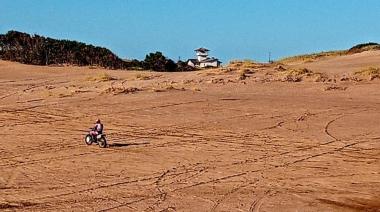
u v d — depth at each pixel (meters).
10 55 75.88
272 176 18.27
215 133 25.41
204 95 36.12
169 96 35.72
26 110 32.88
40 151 22.36
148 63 78.06
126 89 38.19
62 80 50.78
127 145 23.39
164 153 21.80
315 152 21.53
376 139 23.58
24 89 43.88
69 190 16.72
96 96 36.53
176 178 18.09
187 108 31.69
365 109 30.48
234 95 36.19
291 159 20.52
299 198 15.88
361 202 15.55
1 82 49.56
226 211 14.68
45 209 14.84
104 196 16.08
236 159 20.62
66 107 33.31
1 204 15.26
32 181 17.77
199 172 18.83
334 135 24.42
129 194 16.28
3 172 18.92
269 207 15.05
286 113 29.78
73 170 19.20
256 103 32.88
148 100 34.47
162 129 26.64
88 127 27.62
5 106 34.56
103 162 20.39
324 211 14.77
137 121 28.70
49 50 78.25
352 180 17.77
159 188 16.92
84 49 81.31
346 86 37.91
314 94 35.97
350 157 20.73
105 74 52.81
